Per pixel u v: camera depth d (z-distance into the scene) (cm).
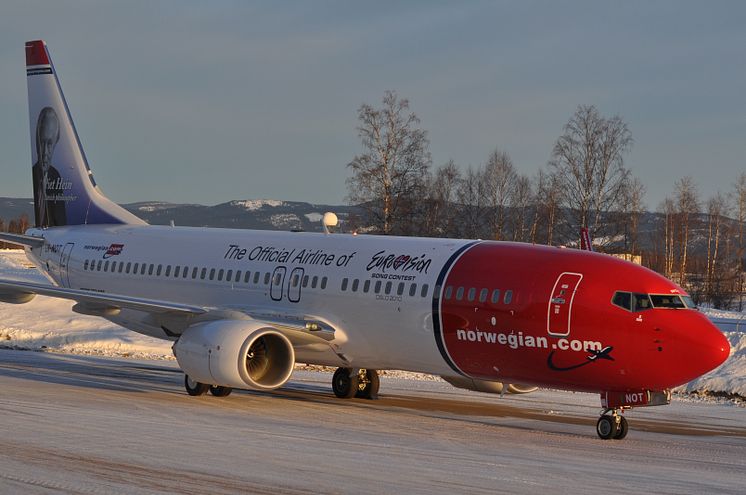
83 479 1894
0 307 6538
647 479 2100
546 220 10756
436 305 3077
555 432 2875
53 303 6744
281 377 3200
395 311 3189
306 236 3697
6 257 13250
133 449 2231
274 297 3566
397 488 1891
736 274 11731
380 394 3784
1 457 2100
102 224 4494
